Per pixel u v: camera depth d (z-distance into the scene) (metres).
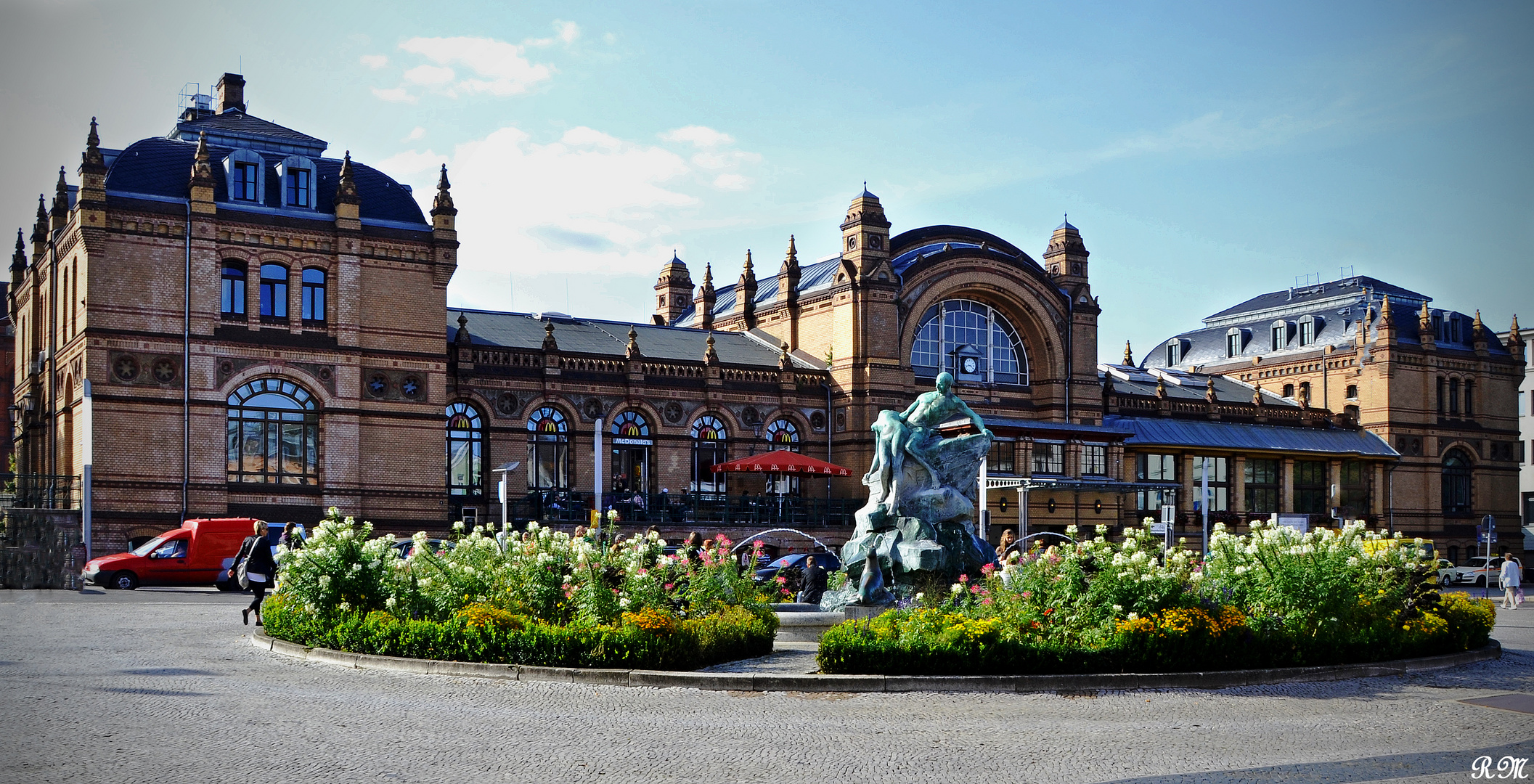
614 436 58.97
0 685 19.28
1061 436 67.12
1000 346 68.75
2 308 90.94
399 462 51.03
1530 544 96.38
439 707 18.52
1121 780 14.79
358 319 50.53
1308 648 23.86
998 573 25.86
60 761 14.28
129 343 46.50
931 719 18.45
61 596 38.38
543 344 57.88
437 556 26.73
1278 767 15.60
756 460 55.09
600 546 25.06
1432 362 84.50
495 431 55.59
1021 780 14.69
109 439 45.94
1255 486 76.69
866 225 63.34
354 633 23.28
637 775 14.51
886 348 63.09
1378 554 26.81
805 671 21.97
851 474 62.75
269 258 49.16
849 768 15.09
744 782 14.30
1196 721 18.72
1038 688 21.16
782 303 68.75
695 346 66.19
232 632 28.12
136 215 46.84
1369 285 91.12
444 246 52.22
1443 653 26.80
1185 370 95.75
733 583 26.61
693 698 19.80
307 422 49.69
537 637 21.92
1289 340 91.62
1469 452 86.12
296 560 24.66
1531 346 101.62
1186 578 24.84
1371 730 18.33
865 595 28.25
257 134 52.62
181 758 14.63
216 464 47.69
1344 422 82.62
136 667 21.83
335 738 15.98
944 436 64.81
